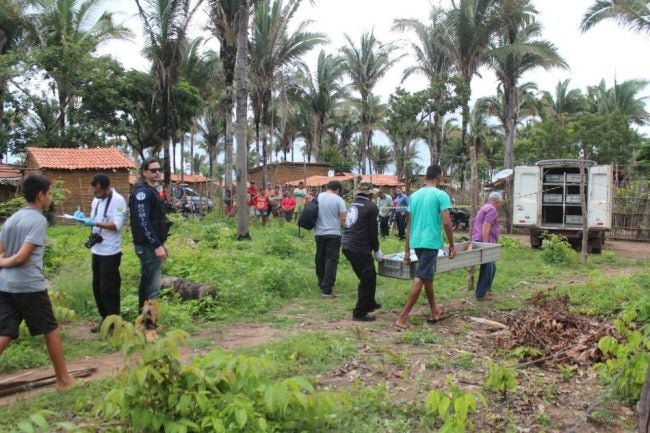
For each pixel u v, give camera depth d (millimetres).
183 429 3213
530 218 17297
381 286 9617
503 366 4715
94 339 6133
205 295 7594
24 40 30859
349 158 58906
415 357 5398
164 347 3297
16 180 26703
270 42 30672
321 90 44344
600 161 36469
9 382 4598
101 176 6180
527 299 8398
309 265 11867
